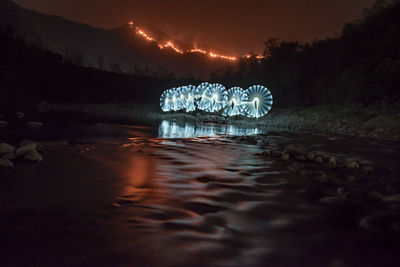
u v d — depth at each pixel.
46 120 20.30
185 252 3.25
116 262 2.97
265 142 13.48
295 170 7.93
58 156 8.38
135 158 8.63
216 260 3.11
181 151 10.32
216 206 4.88
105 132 15.41
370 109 25.91
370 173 8.02
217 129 20.62
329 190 6.16
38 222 3.90
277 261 3.17
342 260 3.26
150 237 3.58
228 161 8.86
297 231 4.02
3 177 6.00
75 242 3.38
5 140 11.37
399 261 3.28
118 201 4.87
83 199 4.89
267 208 4.90
